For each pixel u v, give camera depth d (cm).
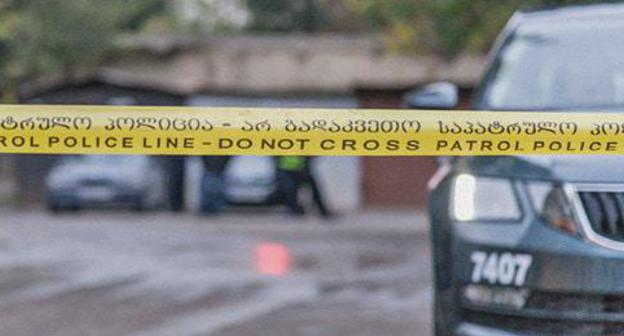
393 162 8188
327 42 8238
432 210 1720
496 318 1566
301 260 4162
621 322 1480
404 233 5772
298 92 8281
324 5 11731
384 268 3881
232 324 2622
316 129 1473
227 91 8312
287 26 11975
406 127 1477
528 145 1482
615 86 1834
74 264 3919
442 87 1928
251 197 6825
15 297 3070
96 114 1469
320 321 2664
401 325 2611
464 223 1609
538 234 1525
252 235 5434
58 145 1470
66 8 8006
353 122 1476
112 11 8212
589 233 1501
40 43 7956
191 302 2992
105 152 1473
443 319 1647
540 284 1512
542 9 2102
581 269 1488
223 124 1473
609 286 1477
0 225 5838
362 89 8194
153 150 1475
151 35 8500
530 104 1845
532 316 1524
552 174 1552
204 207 6794
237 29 12212
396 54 6053
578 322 1499
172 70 8294
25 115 1462
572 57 1916
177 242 4900
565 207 1524
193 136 1473
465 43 5406
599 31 1961
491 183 1609
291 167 6856
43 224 5928
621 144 1478
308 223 6444
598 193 1512
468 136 1480
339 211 7950
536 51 1956
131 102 8112
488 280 1564
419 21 5578
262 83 8306
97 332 2511
